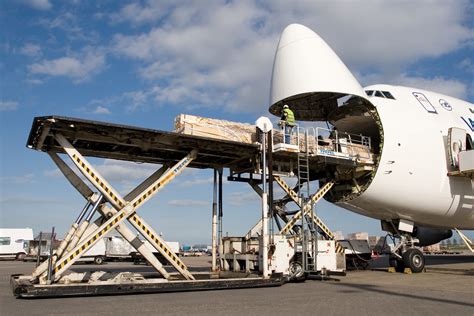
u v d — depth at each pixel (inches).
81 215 553.0
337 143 722.2
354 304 390.0
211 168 749.3
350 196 762.2
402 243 807.1
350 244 885.8
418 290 507.2
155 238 527.5
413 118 767.1
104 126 492.4
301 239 642.2
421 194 764.0
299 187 652.7
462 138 789.2
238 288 527.2
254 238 653.9
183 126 584.1
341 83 697.0
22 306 376.5
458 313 341.4
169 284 483.8
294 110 800.9
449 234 1123.9
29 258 1715.1
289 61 719.7
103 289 452.4
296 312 343.9
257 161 669.3
